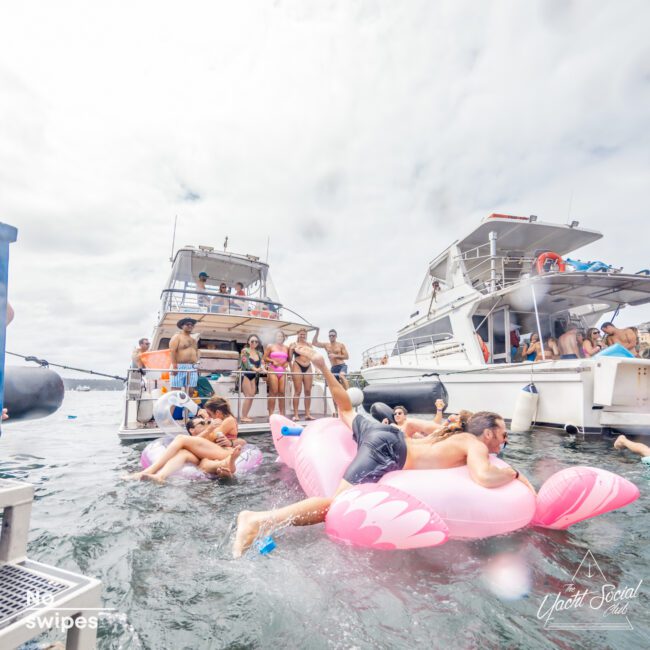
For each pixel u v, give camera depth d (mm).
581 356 8062
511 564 1957
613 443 5605
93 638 866
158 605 1569
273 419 4406
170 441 4152
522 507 2383
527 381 6980
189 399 5109
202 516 2613
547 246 9688
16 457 4641
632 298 8500
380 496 2211
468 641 1375
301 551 2074
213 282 10219
